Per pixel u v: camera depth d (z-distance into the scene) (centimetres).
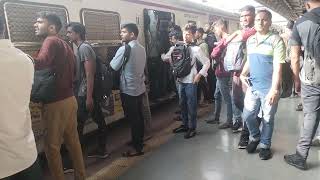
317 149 429
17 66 188
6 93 180
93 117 436
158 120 657
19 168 186
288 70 389
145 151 462
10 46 190
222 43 520
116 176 384
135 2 611
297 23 346
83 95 386
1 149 178
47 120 305
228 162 407
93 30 500
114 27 549
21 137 187
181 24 793
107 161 435
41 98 298
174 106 791
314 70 341
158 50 680
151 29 651
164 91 713
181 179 367
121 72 419
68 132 319
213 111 682
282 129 530
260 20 377
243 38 448
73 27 384
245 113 418
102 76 409
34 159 197
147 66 646
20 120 187
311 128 363
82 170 331
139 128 438
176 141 500
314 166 378
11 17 368
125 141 527
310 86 349
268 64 385
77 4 469
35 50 396
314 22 331
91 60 376
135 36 420
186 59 489
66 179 379
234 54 455
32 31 394
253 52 391
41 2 409
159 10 694
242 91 456
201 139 503
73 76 328
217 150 451
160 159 429
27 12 388
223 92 545
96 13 506
